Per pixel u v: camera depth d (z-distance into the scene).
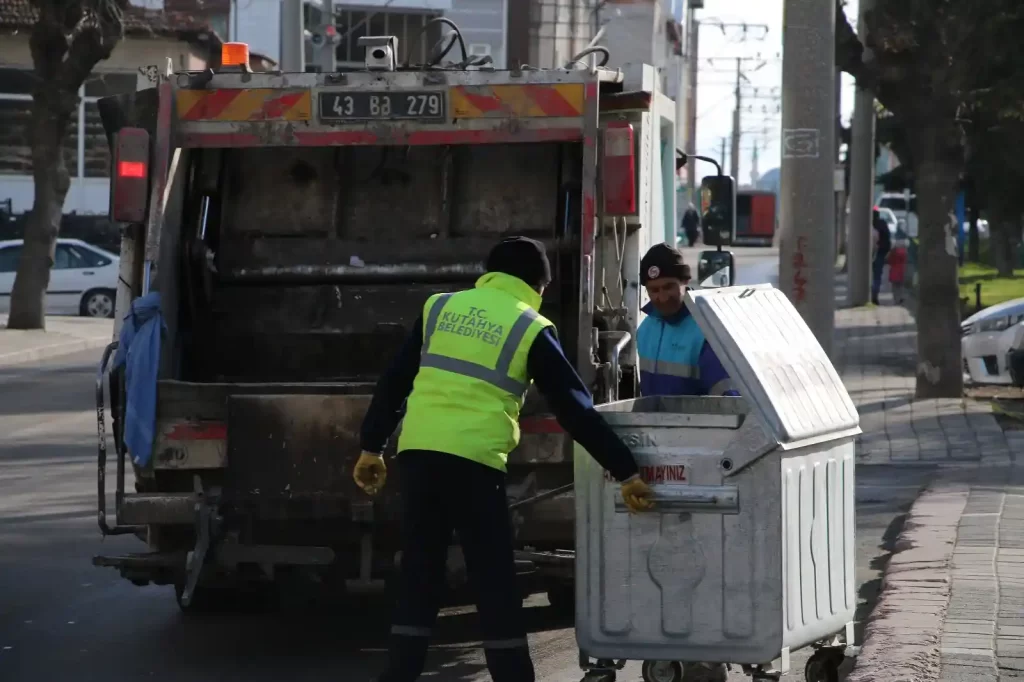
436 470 10.36
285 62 40.47
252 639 13.79
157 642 13.65
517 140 13.80
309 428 12.29
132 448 12.41
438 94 13.89
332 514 12.23
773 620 9.53
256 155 15.39
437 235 15.26
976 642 11.38
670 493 9.63
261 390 12.39
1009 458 23.16
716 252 18.03
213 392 12.48
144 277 13.43
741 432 9.52
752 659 9.59
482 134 13.88
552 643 13.51
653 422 9.69
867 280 59.19
